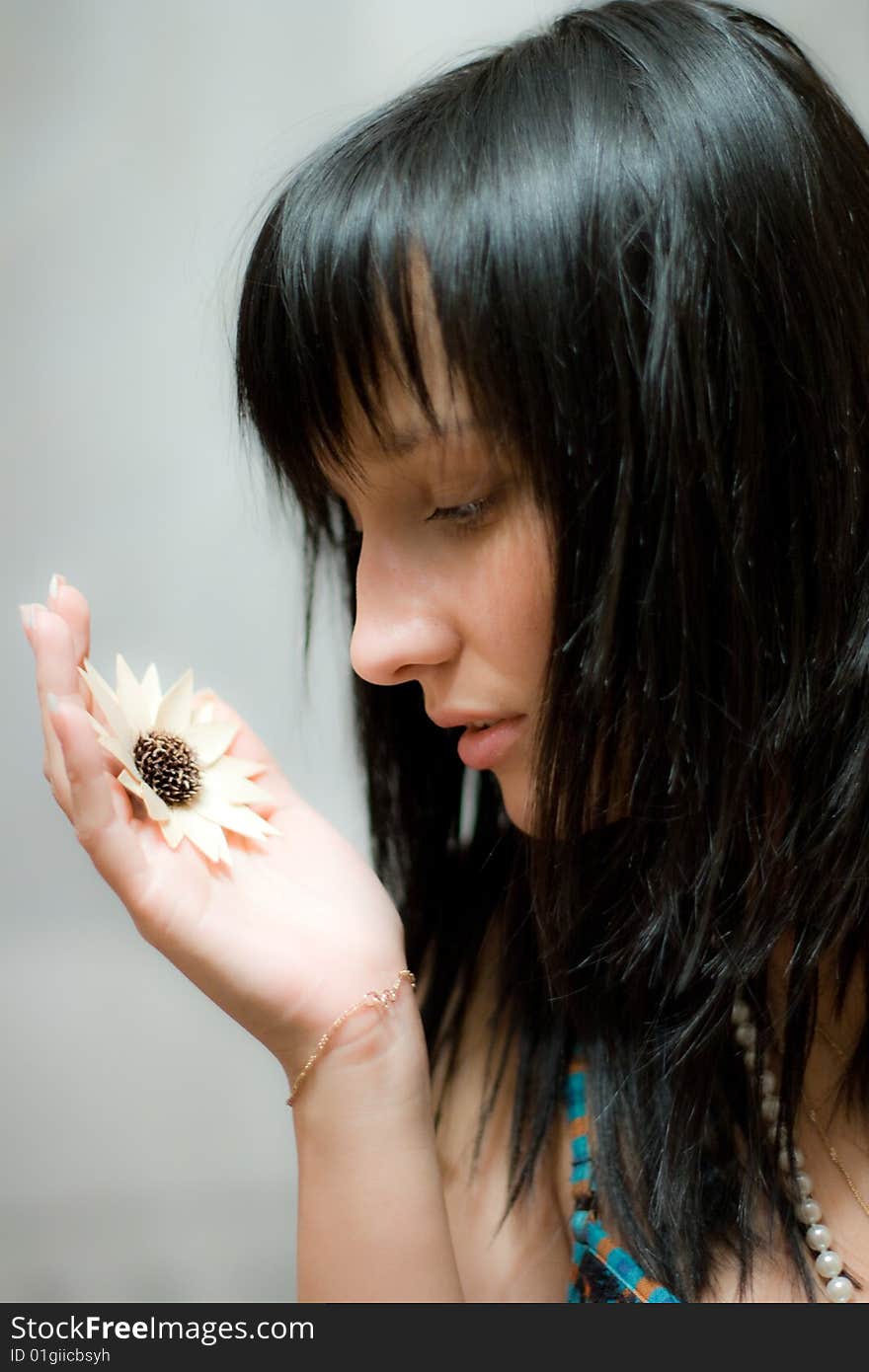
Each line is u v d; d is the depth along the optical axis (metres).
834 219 0.61
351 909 0.65
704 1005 0.63
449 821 0.75
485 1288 0.69
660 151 0.58
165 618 0.92
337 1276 0.61
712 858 0.62
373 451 0.59
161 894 0.63
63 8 0.89
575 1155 0.69
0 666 0.92
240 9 0.89
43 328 0.91
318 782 0.93
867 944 0.65
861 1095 0.65
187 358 0.91
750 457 0.59
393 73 0.90
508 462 0.58
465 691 0.61
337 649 0.89
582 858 0.64
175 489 0.92
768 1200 0.64
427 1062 0.64
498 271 0.57
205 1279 0.95
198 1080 0.95
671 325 0.58
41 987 0.94
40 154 0.90
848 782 0.62
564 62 0.60
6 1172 0.94
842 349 0.60
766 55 0.61
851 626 0.62
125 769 0.64
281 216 0.60
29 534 0.91
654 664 0.60
